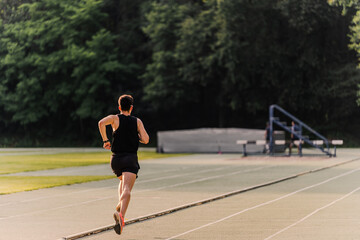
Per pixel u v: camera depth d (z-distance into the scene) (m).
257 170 35.41
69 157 55.91
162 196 21.31
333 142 52.00
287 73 81.94
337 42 84.25
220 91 86.44
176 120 99.31
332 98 84.25
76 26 94.69
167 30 85.12
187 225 14.66
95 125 99.38
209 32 78.94
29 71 98.75
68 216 16.47
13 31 97.12
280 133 60.03
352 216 15.85
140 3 97.44
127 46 96.50
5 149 82.75
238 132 63.69
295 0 76.00
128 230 14.00
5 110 99.75
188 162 45.22
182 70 81.56
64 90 94.88
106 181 28.67
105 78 92.62
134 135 13.64
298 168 36.84
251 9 77.94
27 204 19.34
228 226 14.42
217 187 24.77
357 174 31.48
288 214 16.38
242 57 78.75
